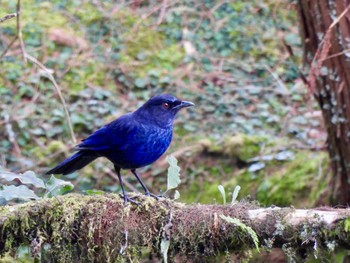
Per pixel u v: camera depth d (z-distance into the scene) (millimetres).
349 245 5875
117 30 17641
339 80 9742
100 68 16438
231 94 16375
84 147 7430
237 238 6168
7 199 6203
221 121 15391
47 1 18078
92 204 6246
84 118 14938
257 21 18703
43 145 14258
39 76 15523
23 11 17453
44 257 6242
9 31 16594
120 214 6230
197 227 6191
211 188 13234
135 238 6215
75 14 17812
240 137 14078
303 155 13281
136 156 7430
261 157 13578
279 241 6082
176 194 6496
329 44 9094
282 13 19000
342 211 5953
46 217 6195
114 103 15547
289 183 12516
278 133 15016
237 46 17953
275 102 16125
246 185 13047
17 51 16219
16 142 14211
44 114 14914
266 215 6098
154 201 6344
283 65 17406
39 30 16891
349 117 9977
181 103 7566
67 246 6219
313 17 9656
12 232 6223
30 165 13625
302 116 15422
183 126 15008
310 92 9633
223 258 6707
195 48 17688
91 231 6156
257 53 17828
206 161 13836
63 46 16812
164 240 6172
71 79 15930
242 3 19172
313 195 11984
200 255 6277
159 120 7457
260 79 16984
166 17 18312
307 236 5926
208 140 14133
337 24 9414
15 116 14664
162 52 17344
